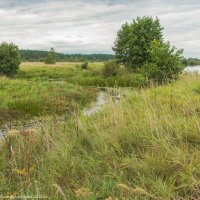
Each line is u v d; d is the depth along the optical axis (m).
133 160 5.79
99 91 30.11
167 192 4.69
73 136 7.75
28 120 13.72
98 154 6.43
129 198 4.68
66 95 22.80
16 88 25.75
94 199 4.81
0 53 63.69
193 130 6.50
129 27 47.09
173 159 5.39
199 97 9.81
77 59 146.00
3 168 6.33
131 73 45.59
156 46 21.02
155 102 9.86
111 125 7.67
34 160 6.54
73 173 5.79
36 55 175.88
